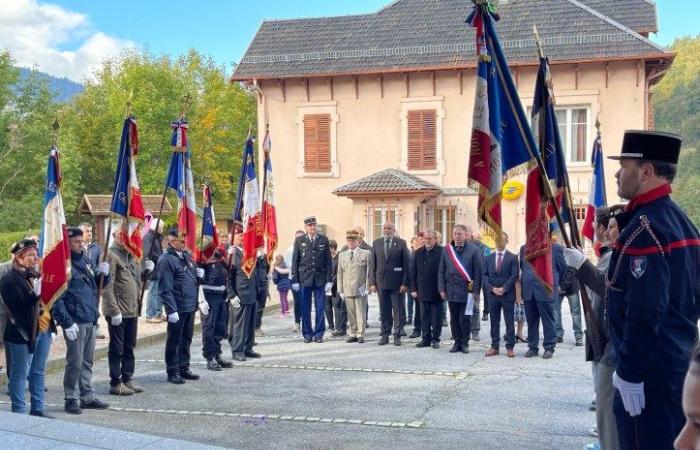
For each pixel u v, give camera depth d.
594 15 26.67
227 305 13.66
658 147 4.34
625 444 4.41
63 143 45.25
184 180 11.45
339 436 8.02
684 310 4.23
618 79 25.59
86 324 9.03
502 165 5.43
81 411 8.98
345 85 28.19
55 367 11.82
